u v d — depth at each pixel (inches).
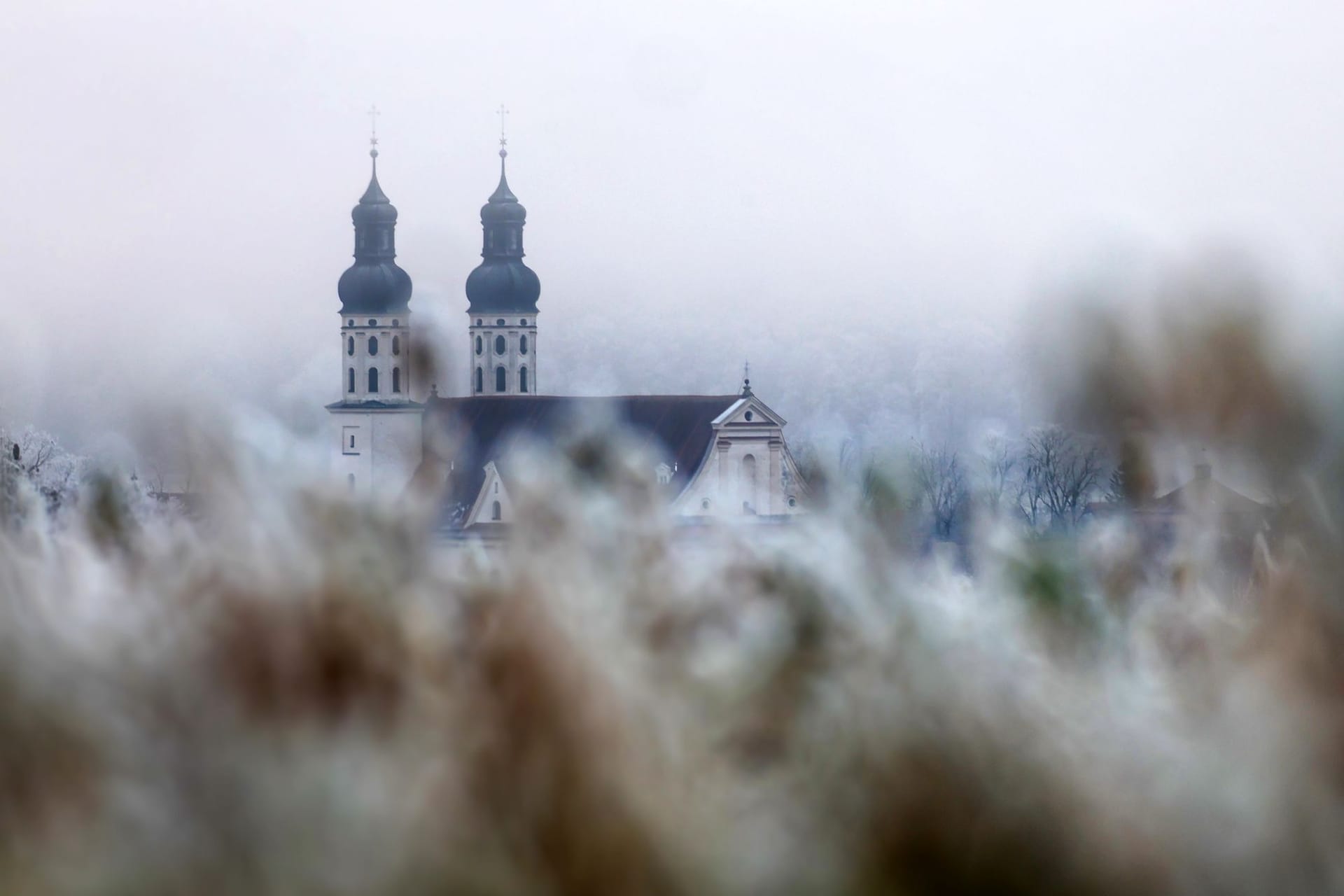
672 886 403.5
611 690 426.9
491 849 385.1
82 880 360.8
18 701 379.6
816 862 429.7
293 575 432.5
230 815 374.0
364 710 406.0
